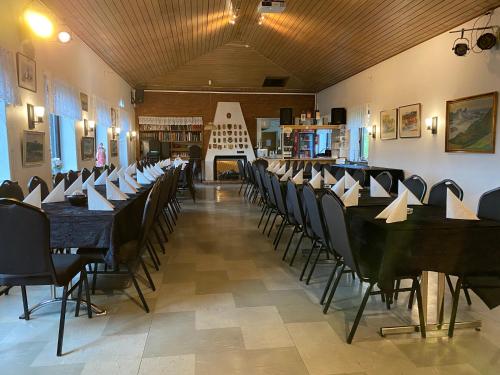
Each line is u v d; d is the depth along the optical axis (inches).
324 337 96.8
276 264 155.7
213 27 334.0
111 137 370.6
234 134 525.0
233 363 85.4
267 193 217.3
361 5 242.1
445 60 241.8
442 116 245.9
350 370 82.9
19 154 185.5
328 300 110.0
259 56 427.8
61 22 232.8
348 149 411.5
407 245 90.9
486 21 203.8
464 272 94.0
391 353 89.6
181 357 87.6
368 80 358.3
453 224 96.3
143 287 130.1
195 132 523.2
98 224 104.6
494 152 200.1
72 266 95.7
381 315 109.3
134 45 317.4
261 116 526.3
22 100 187.8
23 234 82.6
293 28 321.4
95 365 84.4
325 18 280.5
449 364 85.1
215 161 525.0
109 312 110.7
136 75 425.1
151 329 100.6
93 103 307.1
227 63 438.6
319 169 293.4
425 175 266.8
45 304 111.3
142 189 174.4
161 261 159.5
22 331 99.4
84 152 283.7
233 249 177.9
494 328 101.5
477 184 214.2
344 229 95.2
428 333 98.4
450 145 235.9
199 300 119.4
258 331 99.7
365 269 98.0
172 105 511.2
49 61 220.5
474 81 215.2
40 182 156.2
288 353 89.5
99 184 190.4
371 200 140.4
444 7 211.9
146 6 243.9
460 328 100.8
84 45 285.0
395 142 308.7
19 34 183.9
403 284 134.7
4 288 126.4
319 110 513.7
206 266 153.1
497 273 95.1
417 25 243.0
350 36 296.2
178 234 207.6
